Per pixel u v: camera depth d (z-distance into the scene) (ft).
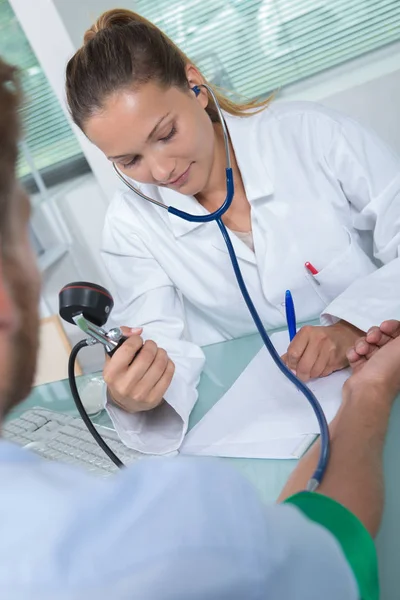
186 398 3.48
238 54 8.63
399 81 7.62
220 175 4.25
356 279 4.18
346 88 7.87
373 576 1.52
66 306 2.87
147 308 4.38
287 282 4.27
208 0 8.37
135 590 0.99
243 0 8.30
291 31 8.36
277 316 4.46
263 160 4.20
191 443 3.13
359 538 1.53
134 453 3.20
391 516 2.15
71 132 9.47
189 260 4.42
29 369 1.20
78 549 1.01
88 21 7.73
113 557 1.01
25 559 1.00
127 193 4.56
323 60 8.41
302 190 4.21
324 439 2.13
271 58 8.56
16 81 1.21
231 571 1.04
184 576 1.01
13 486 1.10
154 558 1.01
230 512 1.09
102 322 3.03
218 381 3.72
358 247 4.28
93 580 0.99
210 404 3.50
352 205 4.36
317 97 8.20
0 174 1.14
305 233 4.22
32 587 0.98
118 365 3.27
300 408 3.05
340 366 3.28
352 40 8.25
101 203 9.08
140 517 1.05
